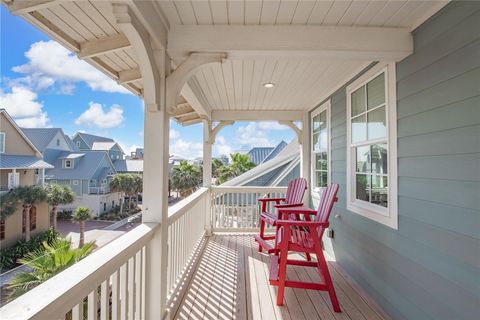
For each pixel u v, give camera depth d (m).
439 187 1.83
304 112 5.18
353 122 3.28
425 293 1.96
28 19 1.50
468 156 1.61
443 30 1.81
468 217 1.60
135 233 1.75
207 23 2.07
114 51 2.11
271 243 4.37
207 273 3.26
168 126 2.18
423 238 1.98
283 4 1.82
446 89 1.78
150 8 1.74
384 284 2.48
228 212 5.30
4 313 0.80
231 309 2.46
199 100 3.67
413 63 2.12
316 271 3.33
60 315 0.94
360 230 2.98
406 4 1.83
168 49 2.09
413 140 2.12
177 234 2.79
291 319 2.31
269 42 2.08
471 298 1.58
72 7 1.57
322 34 2.10
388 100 2.45
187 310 2.44
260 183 8.66
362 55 2.20
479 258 1.53
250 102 4.58
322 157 4.60
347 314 2.39
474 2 1.58
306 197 5.13
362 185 3.12
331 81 3.43
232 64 2.85
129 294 1.62
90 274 1.09
